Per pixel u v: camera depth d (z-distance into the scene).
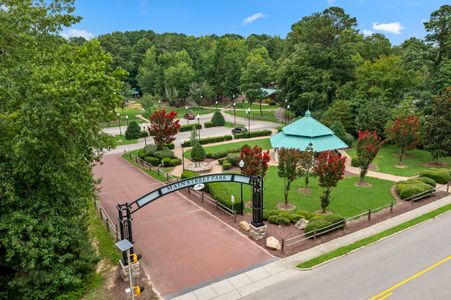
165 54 102.56
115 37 123.12
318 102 53.84
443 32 47.94
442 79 44.06
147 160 36.09
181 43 123.94
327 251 16.52
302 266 15.12
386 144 43.75
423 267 14.73
